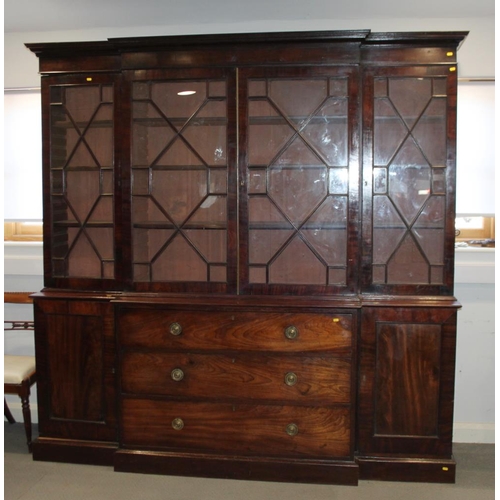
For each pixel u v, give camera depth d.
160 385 2.32
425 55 2.18
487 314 2.67
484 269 2.62
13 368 2.51
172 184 2.31
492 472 2.38
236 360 2.27
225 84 2.23
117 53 2.32
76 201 2.42
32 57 2.83
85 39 2.80
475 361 2.70
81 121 2.38
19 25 2.73
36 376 2.46
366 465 2.27
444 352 2.23
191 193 2.30
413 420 2.26
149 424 2.35
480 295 2.66
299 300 2.22
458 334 2.69
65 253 2.45
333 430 2.24
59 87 2.39
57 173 2.42
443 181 2.22
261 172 2.25
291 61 2.19
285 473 2.27
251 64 2.21
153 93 2.29
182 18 2.64
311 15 2.59
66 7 2.49
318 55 2.18
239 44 2.20
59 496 2.17
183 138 2.28
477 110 2.62
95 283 2.41
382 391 2.26
